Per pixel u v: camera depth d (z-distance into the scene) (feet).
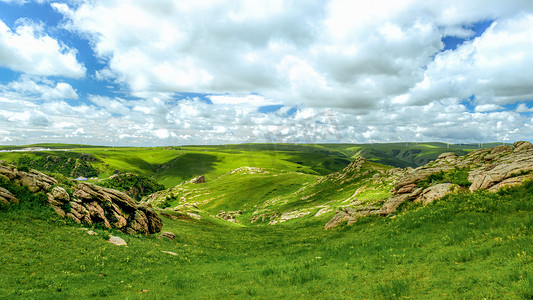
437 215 91.45
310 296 46.42
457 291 38.42
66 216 99.81
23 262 67.21
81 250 82.48
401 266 56.34
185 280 65.16
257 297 48.78
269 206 354.13
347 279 53.06
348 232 122.31
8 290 52.13
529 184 87.15
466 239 64.13
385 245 78.95
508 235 57.88
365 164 345.10
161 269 79.51
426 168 148.05
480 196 93.81
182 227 171.42
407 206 122.62
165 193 570.87
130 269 76.59
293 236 151.12
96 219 110.11
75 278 63.82
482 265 46.29
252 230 192.54
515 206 76.28
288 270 67.31
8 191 93.45
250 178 533.96
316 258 79.15
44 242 80.23
